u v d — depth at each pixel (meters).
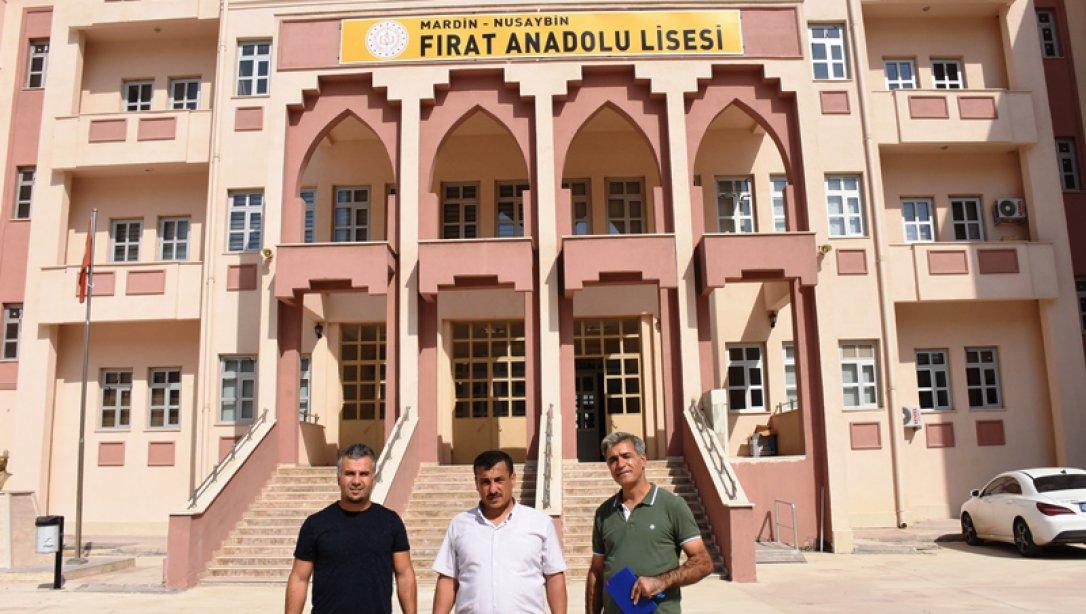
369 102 17.81
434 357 16.78
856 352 18.66
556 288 16.70
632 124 17.61
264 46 19.61
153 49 21.52
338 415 19.86
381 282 16.41
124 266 19.56
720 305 19.80
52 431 19.86
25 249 21.14
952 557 14.28
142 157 20.05
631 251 16.42
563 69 17.52
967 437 19.52
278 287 16.42
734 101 17.69
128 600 11.40
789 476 15.99
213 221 18.83
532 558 4.60
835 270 18.67
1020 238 20.41
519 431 19.72
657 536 4.71
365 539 4.71
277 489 15.52
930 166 20.73
